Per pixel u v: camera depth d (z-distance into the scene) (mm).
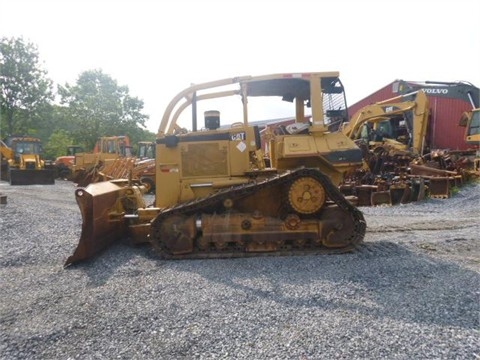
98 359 2615
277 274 4281
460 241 5926
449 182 11539
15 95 43094
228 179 5602
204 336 2877
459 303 3354
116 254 5312
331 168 5469
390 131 16984
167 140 5645
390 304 3369
